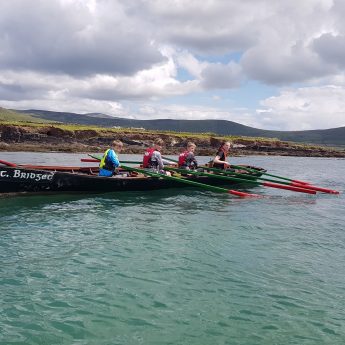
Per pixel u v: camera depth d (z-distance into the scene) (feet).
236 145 261.85
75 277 21.33
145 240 28.84
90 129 228.22
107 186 47.09
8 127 199.82
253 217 38.29
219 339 15.57
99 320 16.75
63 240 28.17
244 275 22.36
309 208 44.57
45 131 212.02
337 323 17.13
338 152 270.87
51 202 41.37
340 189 66.85
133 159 154.20
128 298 18.97
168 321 16.87
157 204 43.45
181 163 58.13
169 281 21.18
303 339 15.75
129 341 15.20
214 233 31.42
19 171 41.11
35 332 15.56
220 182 58.95
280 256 26.02
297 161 184.14
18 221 33.24
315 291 20.44
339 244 29.50
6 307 17.54
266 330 16.37
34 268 22.45
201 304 18.56
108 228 32.01
